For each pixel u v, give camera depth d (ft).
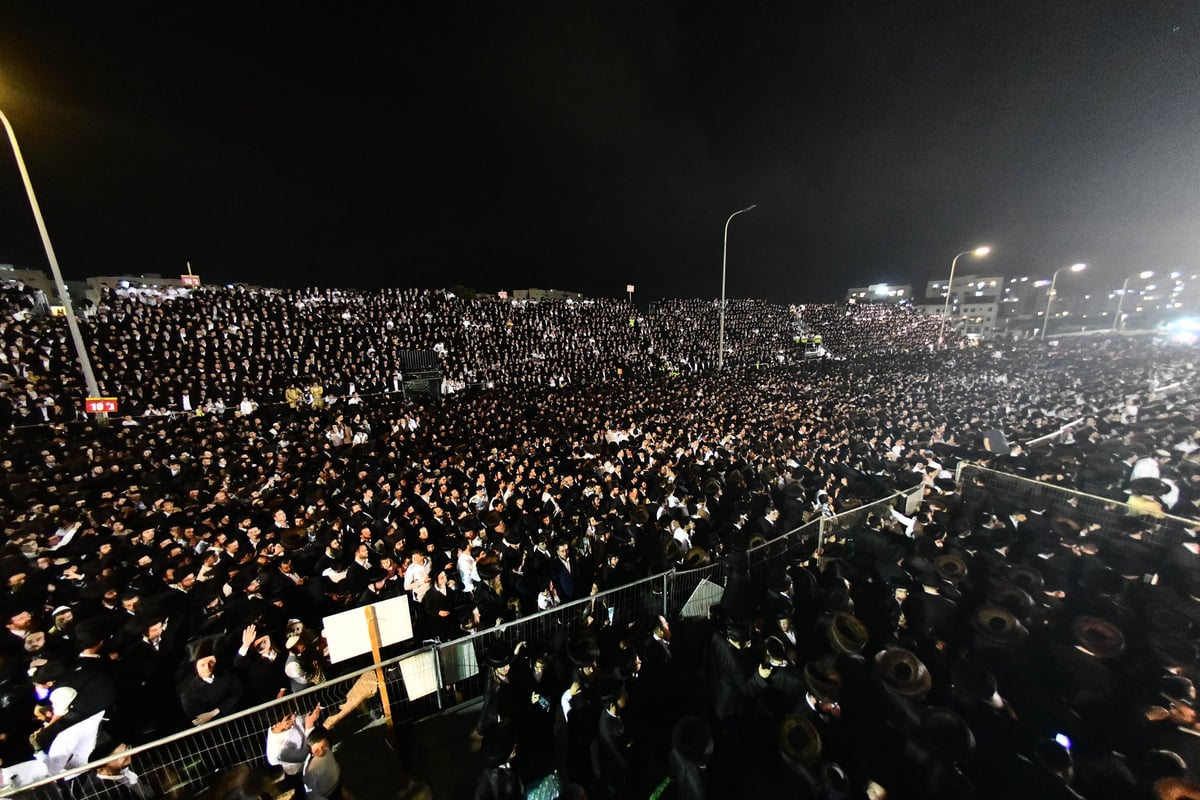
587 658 13.93
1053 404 61.72
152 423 53.11
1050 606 18.15
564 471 38.01
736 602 18.69
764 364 130.62
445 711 16.37
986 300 271.08
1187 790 9.98
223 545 23.03
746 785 12.44
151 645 16.49
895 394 70.33
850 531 27.91
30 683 14.58
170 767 13.55
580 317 136.98
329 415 60.90
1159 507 25.62
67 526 25.98
